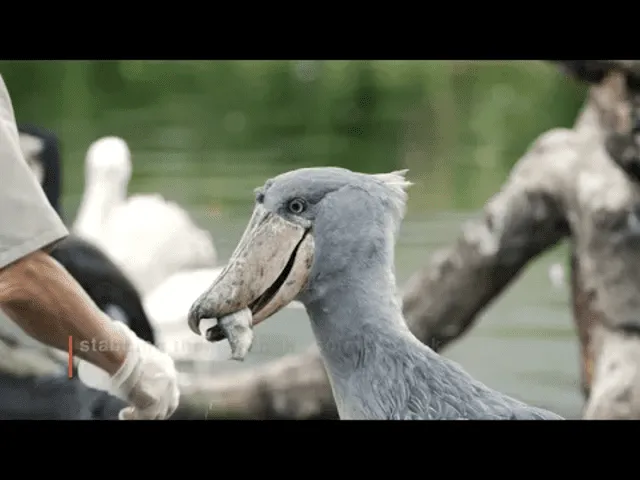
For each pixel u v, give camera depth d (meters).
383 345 4.98
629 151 10.44
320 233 4.96
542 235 11.39
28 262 4.88
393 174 5.11
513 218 11.33
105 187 16.02
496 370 12.41
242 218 17.00
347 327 5.00
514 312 13.23
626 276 10.72
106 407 9.77
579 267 11.07
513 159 18.56
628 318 10.72
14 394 9.47
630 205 10.66
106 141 16.42
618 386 10.54
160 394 5.18
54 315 4.94
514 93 18.84
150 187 18.17
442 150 19.25
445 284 11.63
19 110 20.00
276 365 11.45
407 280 12.99
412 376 4.94
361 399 5.01
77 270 9.94
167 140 19.97
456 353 12.76
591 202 10.80
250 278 4.92
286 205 4.97
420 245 14.16
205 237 15.23
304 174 5.01
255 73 20.78
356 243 4.97
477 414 4.88
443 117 19.64
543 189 11.18
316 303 5.03
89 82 20.36
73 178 19.12
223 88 20.83
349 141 20.27
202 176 18.59
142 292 12.92
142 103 20.41
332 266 4.97
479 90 19.33
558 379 12.17
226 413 11.34
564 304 13.34
